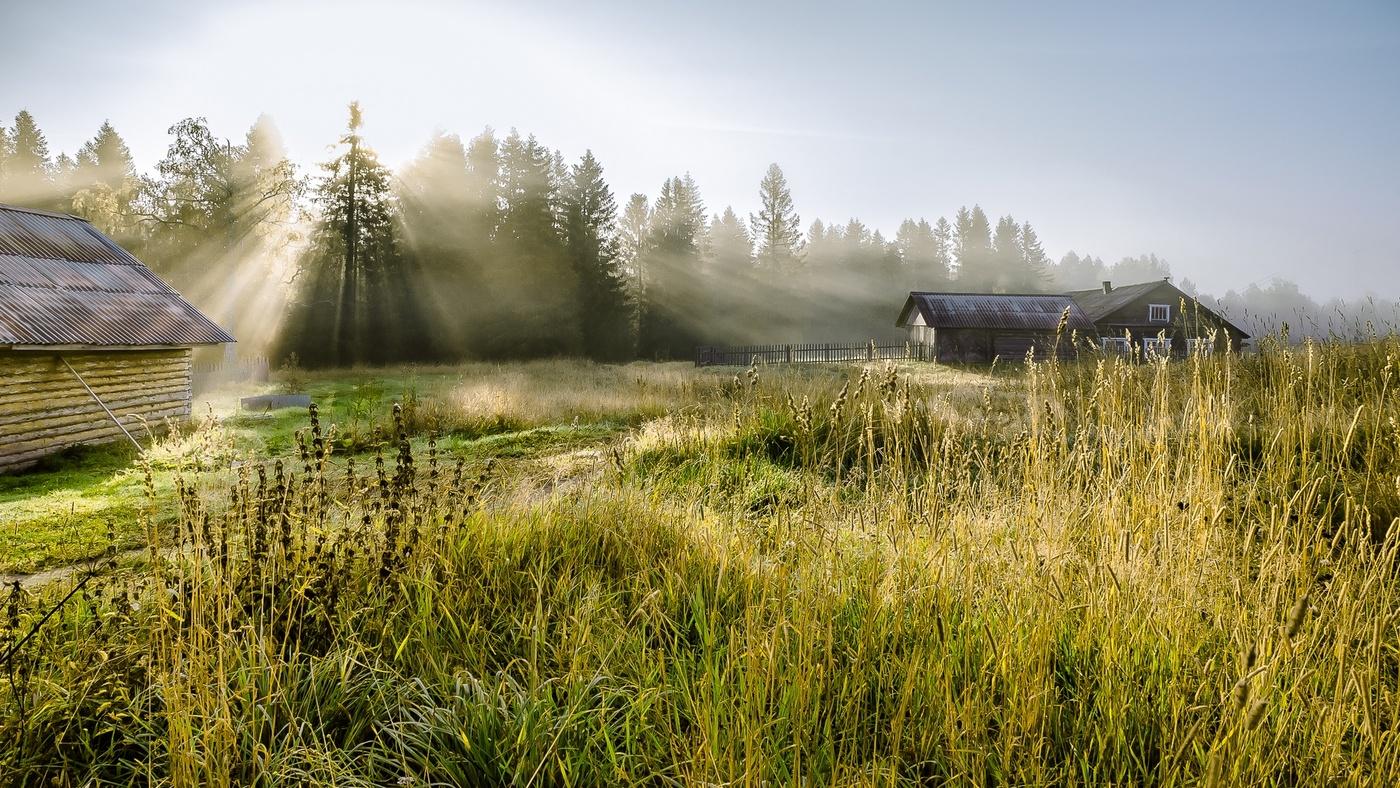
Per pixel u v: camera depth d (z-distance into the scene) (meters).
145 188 37.00
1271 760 1.92
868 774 1.99
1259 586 2.59
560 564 3.64
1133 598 2.61
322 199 40.31
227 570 2.92
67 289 13.17
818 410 7.21
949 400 7.27
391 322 39.59
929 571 3.01
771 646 2.36
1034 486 3.78
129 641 2.67
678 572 3.42
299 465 8.76
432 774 2.21
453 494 4.11
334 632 2.82
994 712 2.19
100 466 10.33
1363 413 4.76
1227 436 3.84
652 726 2.27
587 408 14.65
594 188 50.75
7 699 2.35
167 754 2.08
